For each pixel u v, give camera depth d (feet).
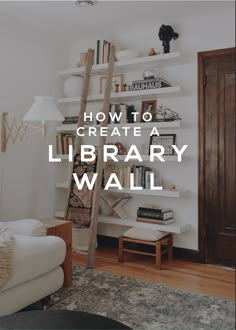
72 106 13.71
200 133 10.99
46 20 11.02
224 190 10.69
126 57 11.62
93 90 13.15
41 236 7.74
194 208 11.14
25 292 6.37
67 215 11.25
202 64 10.98
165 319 6.92
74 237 11.65
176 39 11.37
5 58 10.87
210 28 10.84
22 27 11.41
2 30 10.77
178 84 11.42
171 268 10.28
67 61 13.60
